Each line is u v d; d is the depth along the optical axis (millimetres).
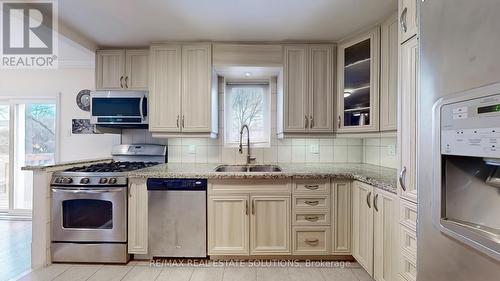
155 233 2477
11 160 3932
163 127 2859
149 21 2398
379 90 2404
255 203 2482
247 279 2203
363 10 2195
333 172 2469
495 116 623
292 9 2186
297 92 2840
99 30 2582
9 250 2785
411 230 1489
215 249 2473
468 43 697
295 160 3244
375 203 1992
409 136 1495
